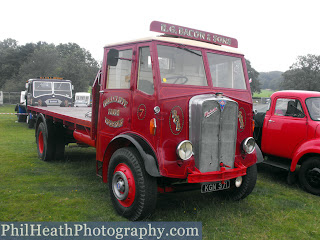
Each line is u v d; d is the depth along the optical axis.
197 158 3.71
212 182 3.91
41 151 7.14
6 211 4.00
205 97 3.82
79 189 5.01
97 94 4.93
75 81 38.88
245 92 4.55
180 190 4.02
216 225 3.79
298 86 40.66
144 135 3.79
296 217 4.20
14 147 8.62
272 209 4.45
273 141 6.20
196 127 3.71
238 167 4.08
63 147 6.96
